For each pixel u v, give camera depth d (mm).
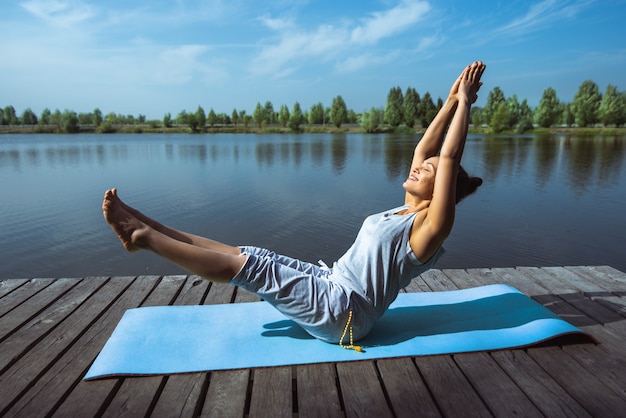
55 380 2000
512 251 7020
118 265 6449
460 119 2088
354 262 2223
